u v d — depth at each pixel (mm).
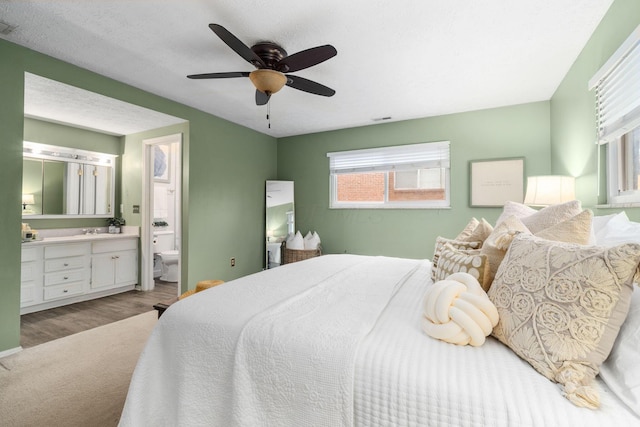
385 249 4207
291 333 1058
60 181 3889
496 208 3580
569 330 799
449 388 784
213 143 3947
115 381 1899
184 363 1165
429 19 1966
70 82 2580
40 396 1736
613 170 1935
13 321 2273
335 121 4168
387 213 4199
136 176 4289
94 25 2051
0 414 1574
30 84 2559
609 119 1841
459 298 1039
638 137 1745
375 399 859
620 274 773
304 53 1939
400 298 1492
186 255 3643
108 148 4359
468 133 3701
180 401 1128
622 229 1280
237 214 4320
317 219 4750
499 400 737
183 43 2275
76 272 3590
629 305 781
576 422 670
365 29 2076
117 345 2426
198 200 3748
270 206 4809
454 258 1438
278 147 5117
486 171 3586
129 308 3408
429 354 925
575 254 872
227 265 4148
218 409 1079
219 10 1887
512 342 919
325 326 1100
